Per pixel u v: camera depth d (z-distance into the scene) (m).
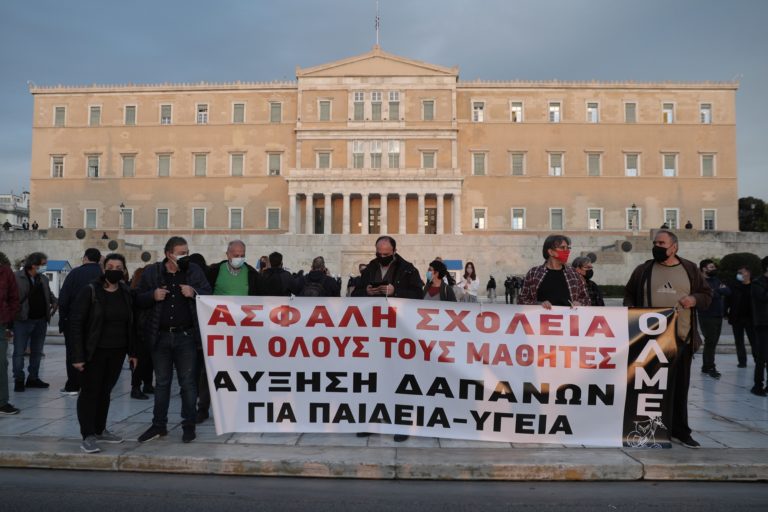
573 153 64.75
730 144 64.31
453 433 7.76
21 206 111.00
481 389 7.79
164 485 6.41
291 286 10.34
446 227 64.50
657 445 7.55
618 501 5.98
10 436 7.82
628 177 64.19
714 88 64.62
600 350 7.73
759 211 85.25
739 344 15.18
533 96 65.25
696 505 5.88
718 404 10.42
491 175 64.62
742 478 6.65
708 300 7.92
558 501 5.98
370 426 7.88
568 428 7.70
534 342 7.79
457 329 7.87
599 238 52.38
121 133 66.00
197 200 65.12
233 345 7.97
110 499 5.95
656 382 7.66
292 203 61.12
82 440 7.56
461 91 65.25
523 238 50.41
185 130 65.75
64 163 66.25
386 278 8.61
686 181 64.06
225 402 7.93
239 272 9.52
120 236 52.47
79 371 7.32
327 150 63.78
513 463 6.71
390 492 6.23
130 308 7.73
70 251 47.25
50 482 6.48
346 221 60.88
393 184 61.00
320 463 6.74
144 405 10.27
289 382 7.97
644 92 65.06
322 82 64.44
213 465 6.80
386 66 64.31
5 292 9.16
